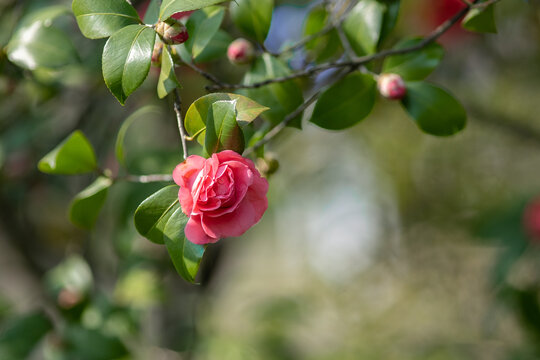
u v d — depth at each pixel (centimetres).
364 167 342
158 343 209
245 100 138
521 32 239
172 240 138
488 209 266
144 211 138
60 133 190
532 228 197
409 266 325
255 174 136
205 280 217
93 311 176
